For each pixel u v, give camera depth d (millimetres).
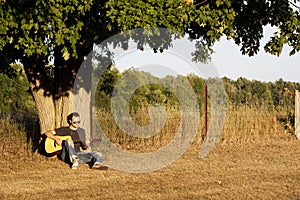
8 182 10344
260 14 13125
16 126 16531
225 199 8922
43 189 9727
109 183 10344
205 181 10586
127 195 9219
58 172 11414
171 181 10594
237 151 15133
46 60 13727
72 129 12289
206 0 11664
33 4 10266
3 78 29172
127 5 10352
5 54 13414
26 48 10891
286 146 16266
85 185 10117
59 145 12242
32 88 13773
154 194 9305
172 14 10719
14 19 10320
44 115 13734
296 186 10102
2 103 29234
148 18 10422
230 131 17688
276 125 18969
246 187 9953
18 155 13250
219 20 11859
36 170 11609
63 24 10547
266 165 12711
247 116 18672
